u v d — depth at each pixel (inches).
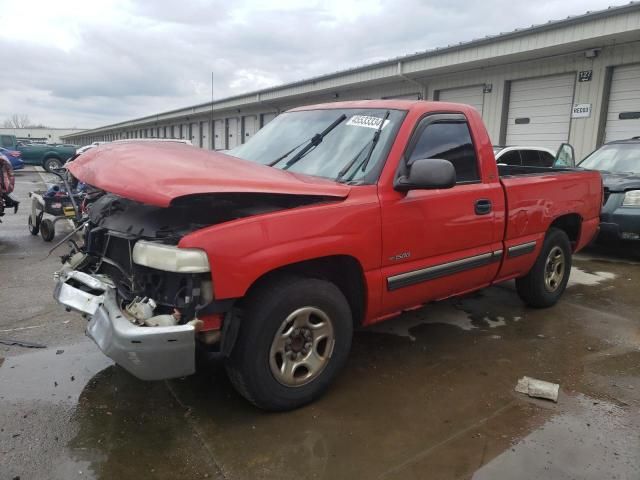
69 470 96.9
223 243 100.7
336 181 128.3
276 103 970.7
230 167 113.1
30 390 127.0
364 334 169.6
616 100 461.1
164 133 1841.8
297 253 109.9
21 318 178.1
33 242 324.5
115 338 98.1
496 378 138.9
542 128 528.7
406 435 111.0
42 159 1061.8
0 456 100.3
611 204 281.4
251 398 113.4
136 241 109.8
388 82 695.7
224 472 97.6
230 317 108.2
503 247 164.1
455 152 148.6
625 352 157.5
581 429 114.1
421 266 138.2
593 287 231.3
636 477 97.8
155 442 106.5
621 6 399.5
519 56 505.7
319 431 111.8
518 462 102.0
